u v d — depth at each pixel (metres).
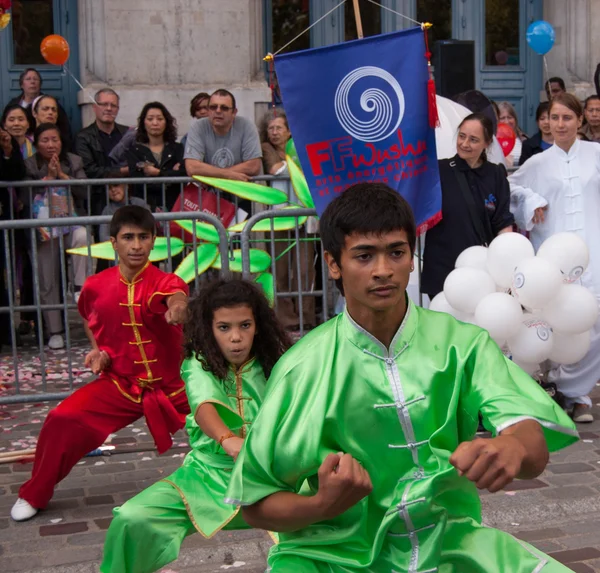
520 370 2.13
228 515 3.15
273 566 2.23
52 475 4.33
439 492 2.12
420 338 2.16
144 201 8.02
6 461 5.18
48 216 7.94
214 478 3.23
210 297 3.26
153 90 10.92
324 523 2.21
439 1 12.30
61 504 4.55
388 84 5.63
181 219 6.23
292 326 8.12
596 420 5.73
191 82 11.03
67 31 11.35
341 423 2.12
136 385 4.35
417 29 5.62
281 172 8.36
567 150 5.94
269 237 7.98
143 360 4.34
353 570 2.16
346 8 12.04
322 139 5.69
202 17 10.98
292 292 7.34
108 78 10.88
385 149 5.66
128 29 10.86
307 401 2.13
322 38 12.02
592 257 5.84
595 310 4.98
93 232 8.41
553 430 1.99
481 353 2.12
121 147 8.38
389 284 2.03
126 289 4.30
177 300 4.16
